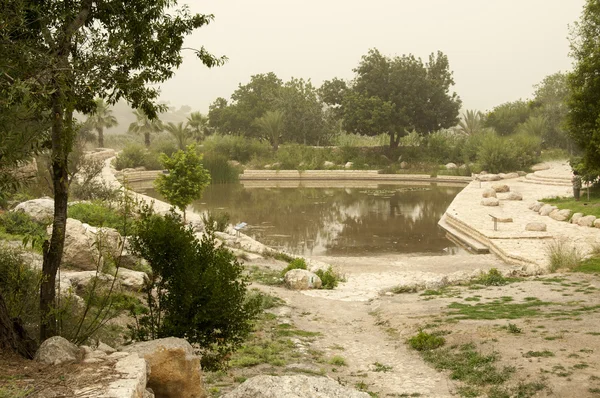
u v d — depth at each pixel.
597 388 7.81
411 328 12.88
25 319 7.64
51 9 7.31
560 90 74.56
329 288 19.22
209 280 8.03
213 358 8.38
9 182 6.22
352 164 66.44
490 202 36.91
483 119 86.44
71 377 5.20
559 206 33.53
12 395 4.70
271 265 22.45
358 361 10.92
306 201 44.12
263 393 5.31
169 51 8.52
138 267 14.48
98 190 30.56
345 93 72.75
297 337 12.62
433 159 67.75
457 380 9.20
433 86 70.75
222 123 88.19
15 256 8.88
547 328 11.14
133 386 4.95
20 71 6.32
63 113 7.03
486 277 18.66
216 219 28.28
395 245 28.19
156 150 68.75
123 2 8.09
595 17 18.08
